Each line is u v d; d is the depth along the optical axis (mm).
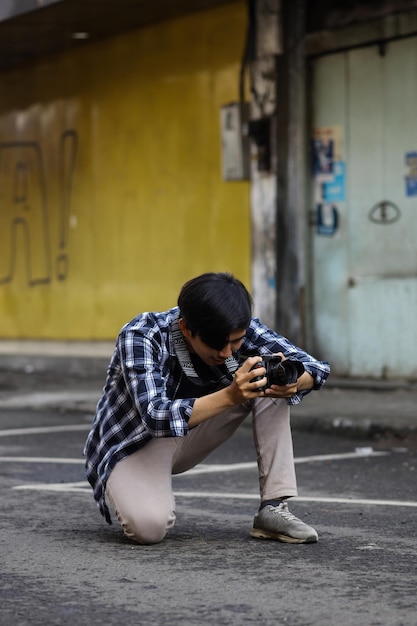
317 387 9961
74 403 22906
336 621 7730
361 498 12836
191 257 27391
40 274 32219
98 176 30094
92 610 8086
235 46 26016
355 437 18562
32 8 26609
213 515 11703
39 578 9023
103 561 9547
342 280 24188
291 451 10281
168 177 27953
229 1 26000
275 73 24859
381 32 23078
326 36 24188
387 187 23297
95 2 25938
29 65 32219
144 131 28594
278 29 24781
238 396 9133
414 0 22391
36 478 14391
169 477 10047
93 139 30188
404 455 16406
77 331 30953
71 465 15570
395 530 10891
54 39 29750
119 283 29531
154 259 28453
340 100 24078
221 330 8930
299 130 24703
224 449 17266
